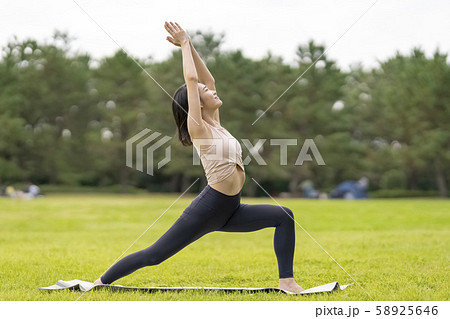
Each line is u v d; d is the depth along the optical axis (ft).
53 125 127.85
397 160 113.50
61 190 120.78
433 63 106.93
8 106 116.26
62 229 34.06
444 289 13.93
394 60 118.01
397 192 110.83
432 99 104.58
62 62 120.88
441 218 43.29
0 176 117.70
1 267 17.70
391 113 110.93
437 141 104.83
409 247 23.11
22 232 31.89
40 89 120.37
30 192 95.66
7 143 116.98
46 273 16.71
